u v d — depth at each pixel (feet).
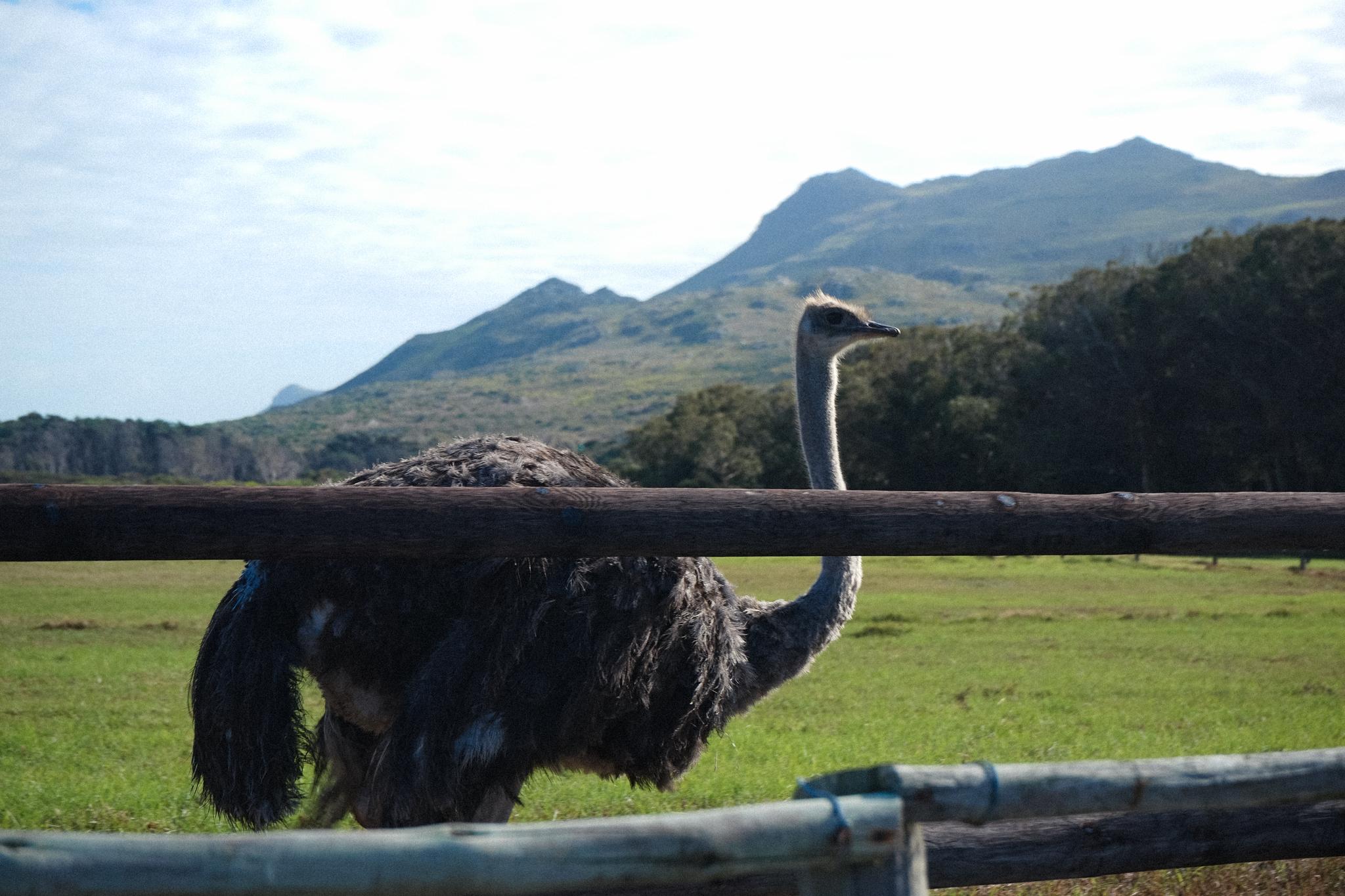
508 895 6.22
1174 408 168.86
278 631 13.32
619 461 252.42
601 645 13.73
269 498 9.25
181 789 23.07
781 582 89.15
